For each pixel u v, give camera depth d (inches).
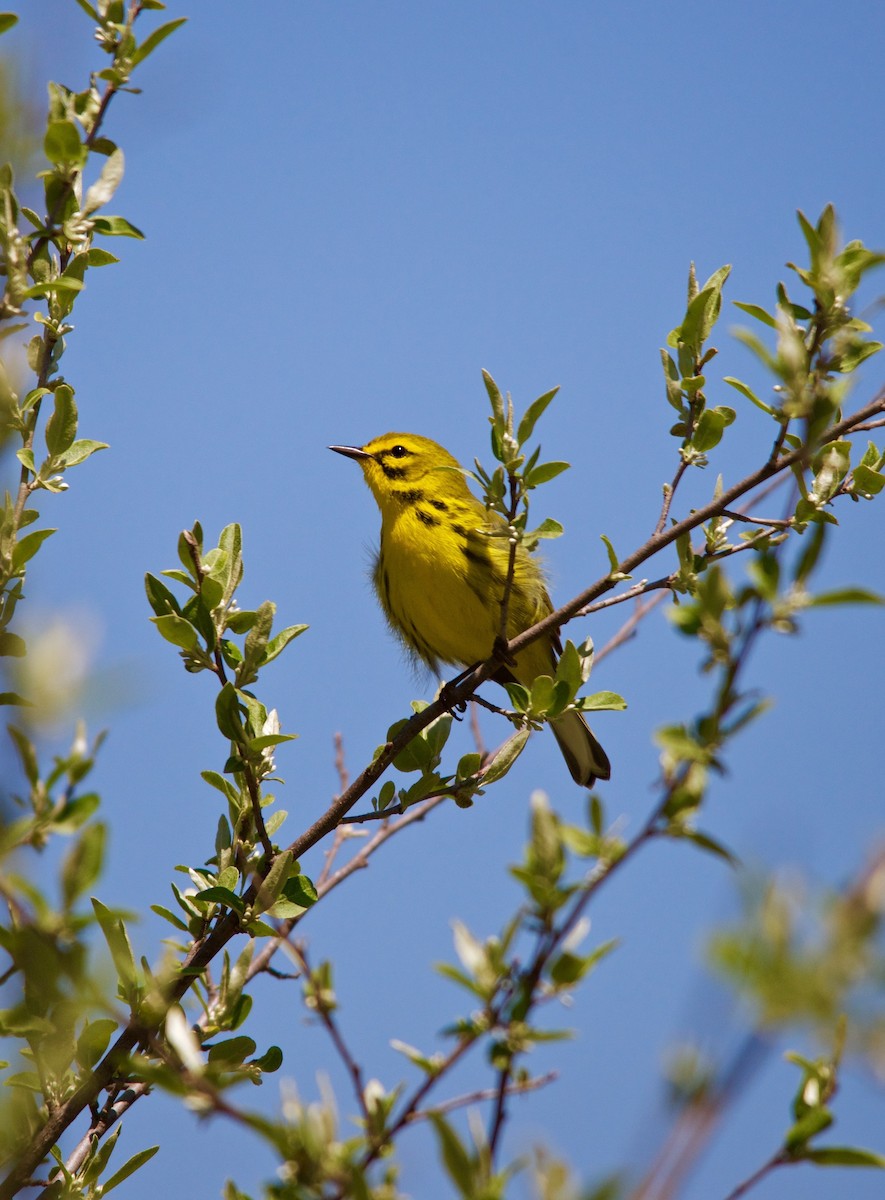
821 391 336.2
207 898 367.2
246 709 381.1
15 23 331.3
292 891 379.2
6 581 333.4
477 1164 230.2
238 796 395.9
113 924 325.1
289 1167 237.9
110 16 358.3
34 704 253.8
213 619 385.7
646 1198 179.2
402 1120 265.0
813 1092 255.4
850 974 183.5
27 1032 302.0
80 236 355.3
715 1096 183.3
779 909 187.5
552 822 284.0
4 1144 311.6
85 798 264.2
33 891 253.0
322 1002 295.4
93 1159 330.0
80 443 364.2
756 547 400.8
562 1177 219.1
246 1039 346.0
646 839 268.2
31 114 335.3
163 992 324.8
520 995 268.1
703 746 269.3
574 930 285.1
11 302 331.6
